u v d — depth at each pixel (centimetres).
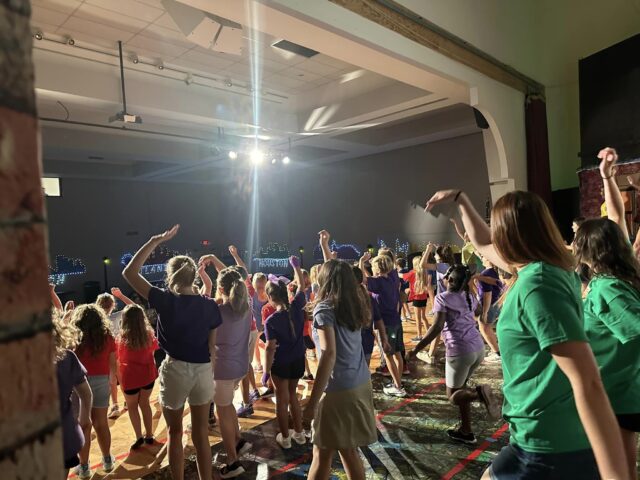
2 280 22
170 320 239
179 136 975
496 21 614
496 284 470
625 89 559
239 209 1786
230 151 1007
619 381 166
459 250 1112
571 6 689
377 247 1329
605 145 589
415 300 616
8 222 23
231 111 848
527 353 111
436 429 333
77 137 1052
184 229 1747
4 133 23
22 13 25
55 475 25
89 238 1512
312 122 938
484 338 487
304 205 1559
